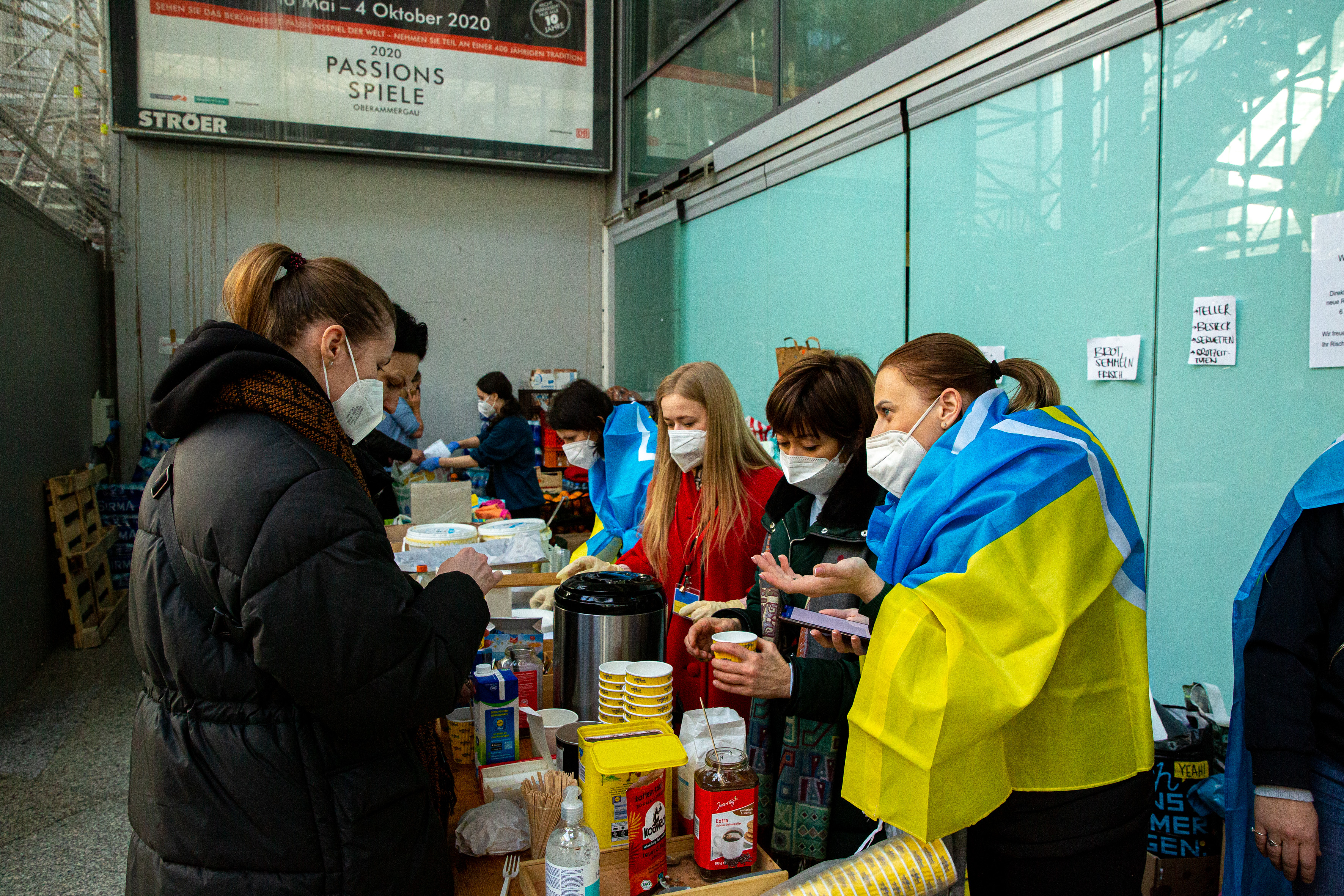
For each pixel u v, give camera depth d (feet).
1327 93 6.38
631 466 8.60
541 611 6.67
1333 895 4.09
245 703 2.94
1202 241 7.39
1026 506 3.38
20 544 13.11
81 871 8.07
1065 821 3.62
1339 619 4.19
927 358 4.17
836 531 4.83
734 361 16.76
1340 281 6.33
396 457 15.87
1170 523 7.79
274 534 2.80
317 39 19.76
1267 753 4.19
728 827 3.53
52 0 15.51
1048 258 9.07
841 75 12.71
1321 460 4.35
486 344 22.67
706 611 5.37
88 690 12.83
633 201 21.08
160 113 18.93
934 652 3.28
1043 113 9.11
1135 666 3.76
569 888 3.14
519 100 21.43
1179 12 7.47
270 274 3.43
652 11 20.22
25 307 13.75
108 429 19.03
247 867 2.93
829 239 13.37
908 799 3.28
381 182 21.45
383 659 2.91
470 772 4.71
